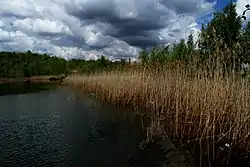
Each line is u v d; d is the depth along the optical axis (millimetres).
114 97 18656
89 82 30109
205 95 8680
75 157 8469
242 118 7414
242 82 7742
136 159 7801
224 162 6695
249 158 6812
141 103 15438
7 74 83188
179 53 14172
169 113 11484
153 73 14812
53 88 41625
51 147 9680
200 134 8438
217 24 10234
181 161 7004
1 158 8625
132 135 10484
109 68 24953
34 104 22156
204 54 9828
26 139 10898
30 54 102188
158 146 8672
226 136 7891
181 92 11141
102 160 8047
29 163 8141
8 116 16375
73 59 83625
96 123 13414
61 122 14203
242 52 8078
